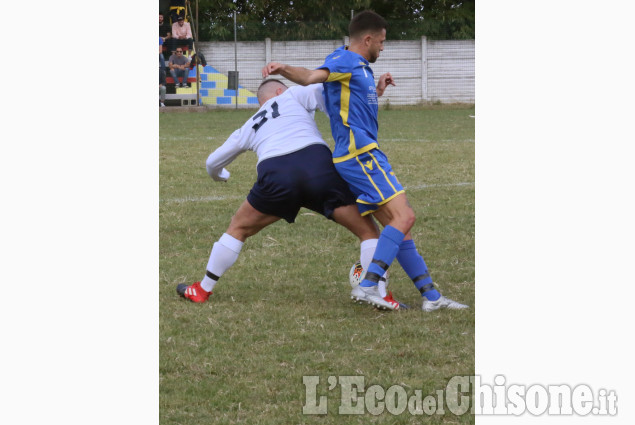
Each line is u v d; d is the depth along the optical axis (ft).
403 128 96.89
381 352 23.81
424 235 39.73
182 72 134.62
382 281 28.17
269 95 30.83
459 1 172.96
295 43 148.66
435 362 23.03
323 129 93.20
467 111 133.08
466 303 29.12
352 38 28.50
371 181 27.30
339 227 41.01
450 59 151.23
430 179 55.62
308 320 26.89
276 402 20.48
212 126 98.12
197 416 19.70
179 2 135.13
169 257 35.70
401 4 173.47
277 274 33.09
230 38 149.48
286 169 28.12
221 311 28.04
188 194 49.78
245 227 29.09
